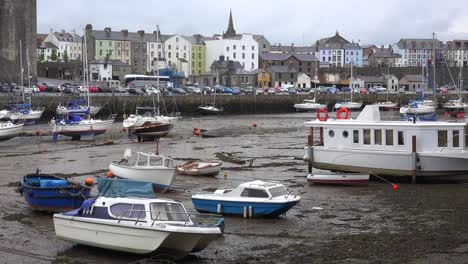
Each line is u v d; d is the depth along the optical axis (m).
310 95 127.69
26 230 25.31
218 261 21.28
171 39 184.00
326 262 21.03
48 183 28.08
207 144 59.72
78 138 65.12
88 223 22.12
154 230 20.67
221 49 187.25
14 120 78.81
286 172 41.25
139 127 63.09
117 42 176.12
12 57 123.38
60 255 22.00
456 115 95.62
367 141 37.91
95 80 151.75
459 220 27.22
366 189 34.84
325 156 39.06
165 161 34.22
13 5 123.19
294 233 25.03
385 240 23.81
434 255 21.77
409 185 36.12
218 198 28.05
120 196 23.72
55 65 150.62
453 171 36.38
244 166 44.06
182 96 108.31
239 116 109.19
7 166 43.84
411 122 37.34
